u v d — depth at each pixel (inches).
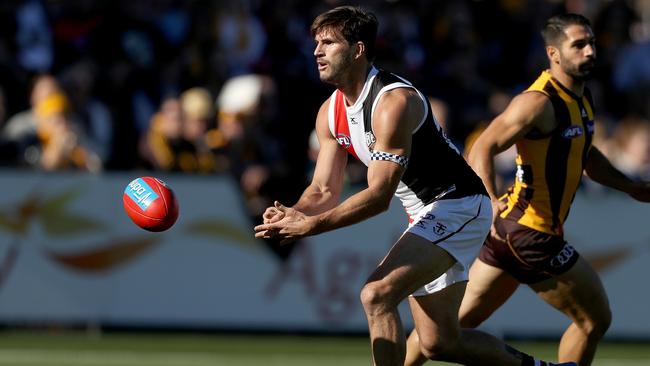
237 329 1323.8
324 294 1332.4
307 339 1322.6
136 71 1551.4
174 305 1311.5
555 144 865.5
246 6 1697.8
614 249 1360.7
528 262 871.1
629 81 1798.7
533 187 872.3
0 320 1291.8
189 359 1171.3
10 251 1291.8
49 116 1381.6
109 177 1310.3
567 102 863.1
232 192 1331.2
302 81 1592.0
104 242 1306.6
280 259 1327.5
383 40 1669.5
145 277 1309.1
